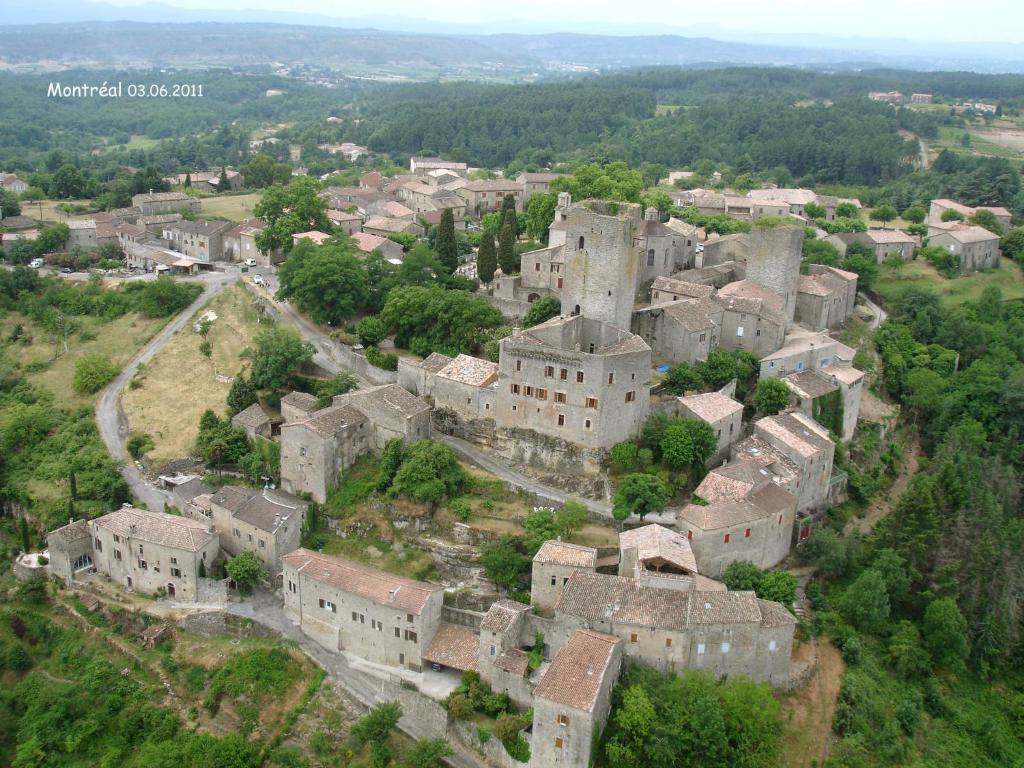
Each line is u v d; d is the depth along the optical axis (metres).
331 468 130.25
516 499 124.56
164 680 114.00
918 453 164.00
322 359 162.38
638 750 91.25
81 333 192.88
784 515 117.38
